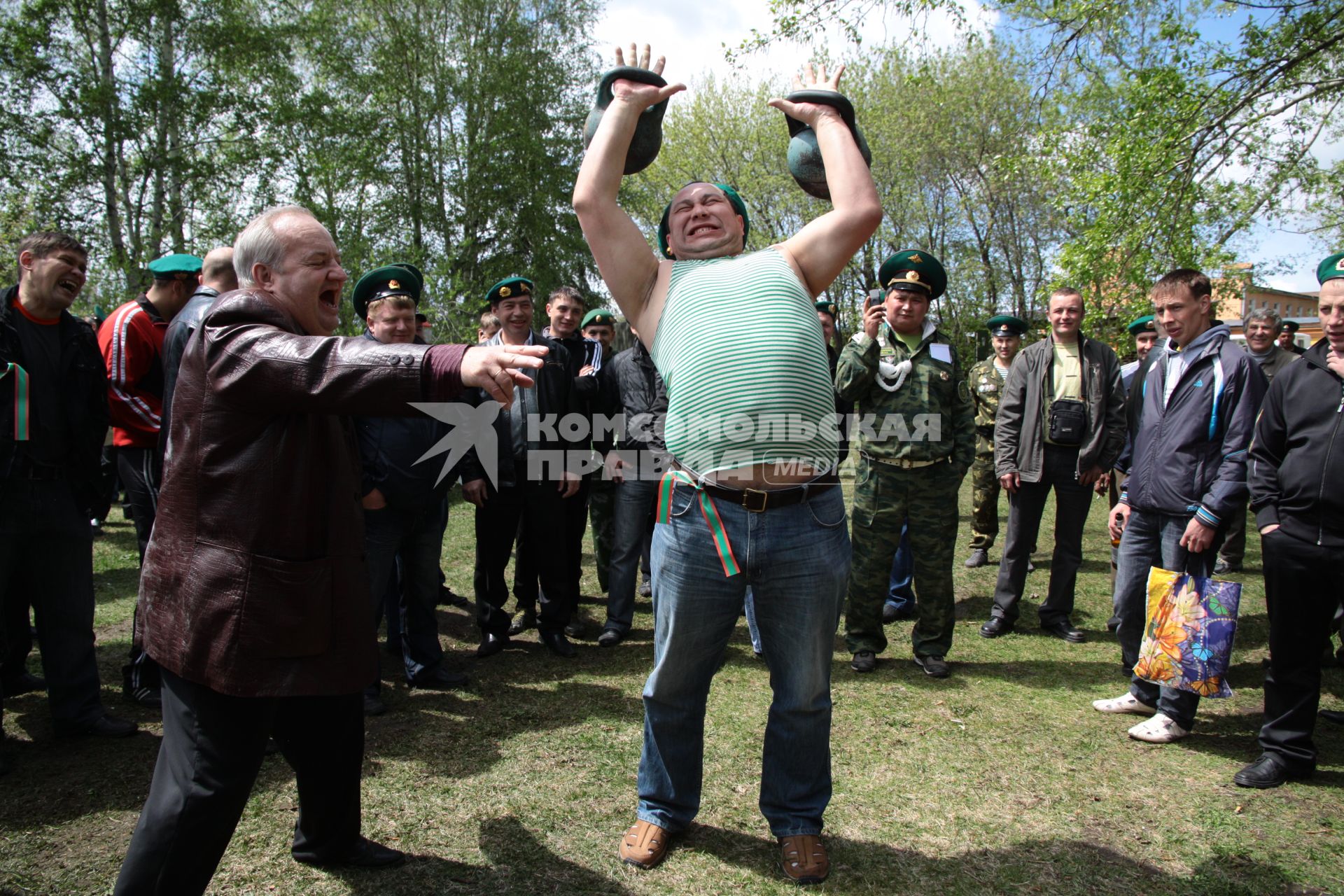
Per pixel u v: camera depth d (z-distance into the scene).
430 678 3.66
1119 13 7.06
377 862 2.25
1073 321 4.38
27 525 2.90
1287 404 2.75
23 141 12.70
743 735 3.11
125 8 13.02
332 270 1.94
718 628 2.26
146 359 3.42
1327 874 2.24
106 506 3.20
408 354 1.63
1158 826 2.50
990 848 2.38
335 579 1.85
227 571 1.74
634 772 2.83
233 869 2.22
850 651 4.03
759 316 2.10
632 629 4.59
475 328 11.52
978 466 6.05
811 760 2.28
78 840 2.36
